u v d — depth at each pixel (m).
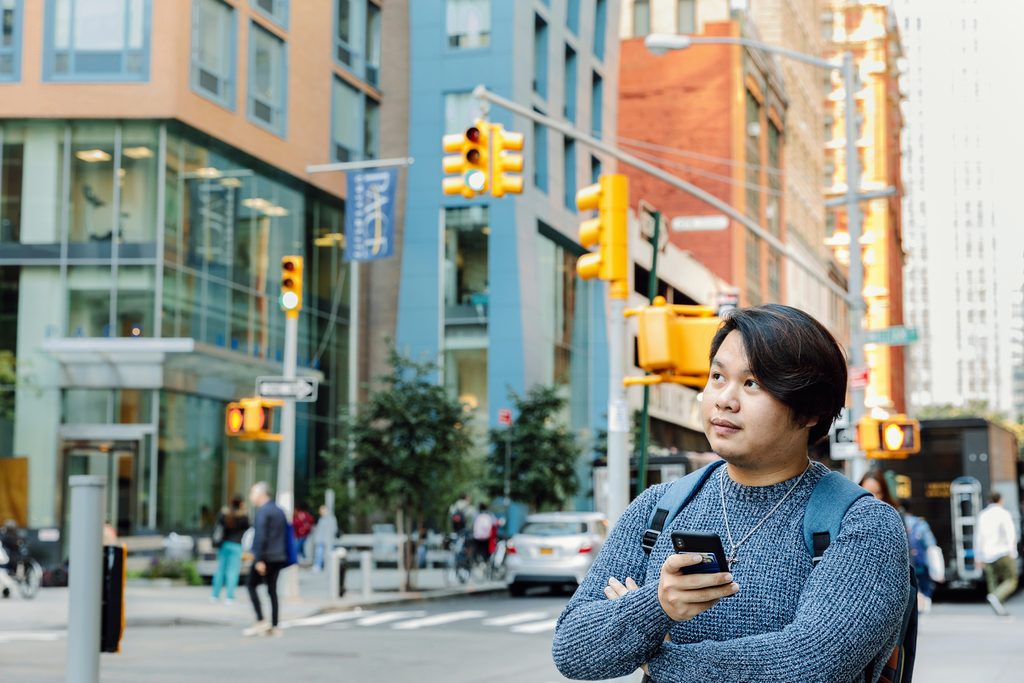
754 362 2.44
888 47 123.38
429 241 43.12
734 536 2.47
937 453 24.53
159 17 31.56
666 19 64.81
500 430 34.69
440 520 27.22
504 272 42.50
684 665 2.30
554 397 35.16
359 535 36.56
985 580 23.88
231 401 34.00
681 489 2.61
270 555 16.91
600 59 50.66
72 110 31.53
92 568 6.60
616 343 13.13
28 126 31.92
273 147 36.03
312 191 38.69
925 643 15.84
